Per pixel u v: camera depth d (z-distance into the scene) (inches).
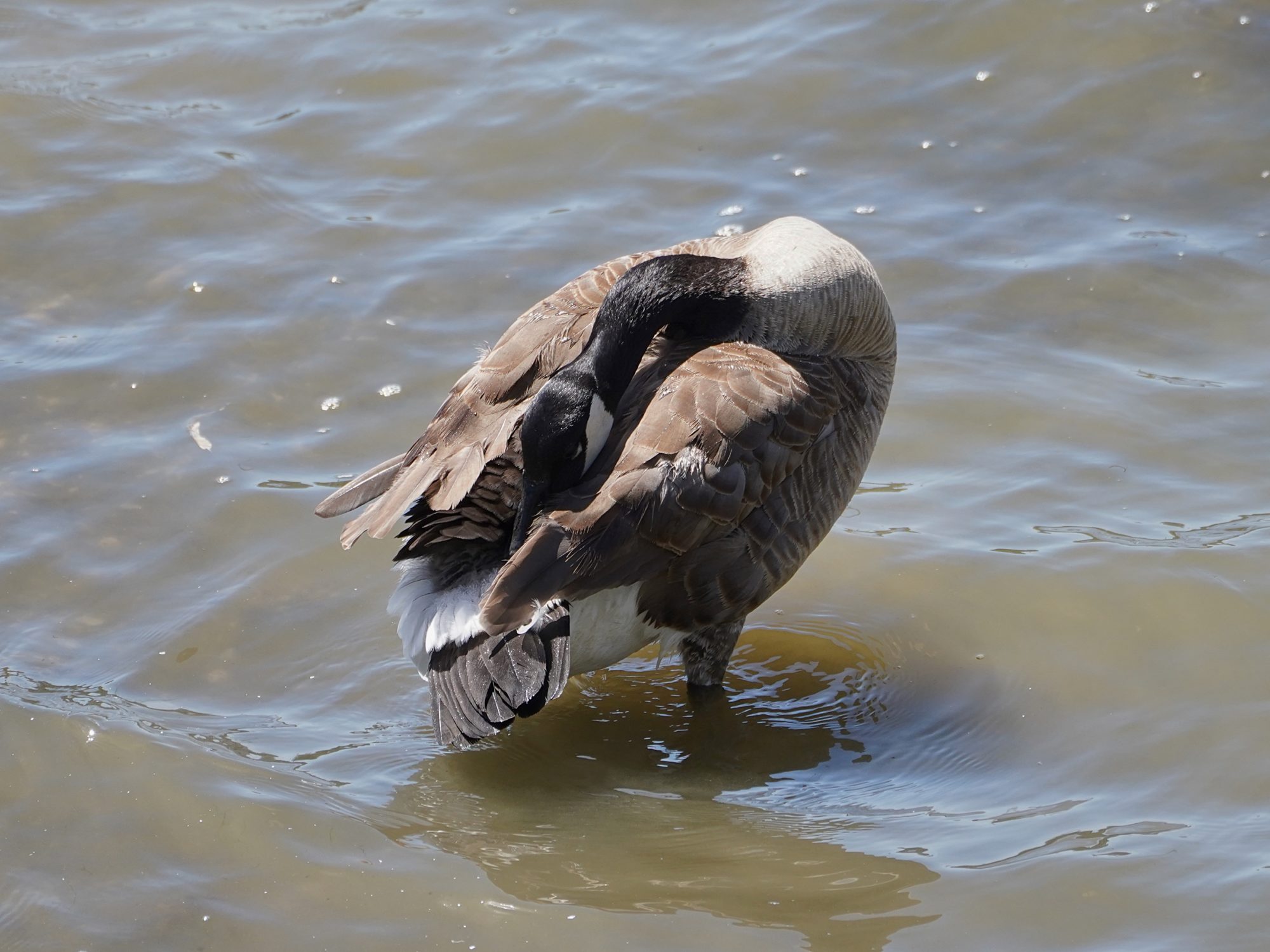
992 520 475.5
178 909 330.3
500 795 374.9
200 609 438.6
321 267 600.1
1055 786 372.5
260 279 593.0
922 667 423.8
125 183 648.4
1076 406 522.9
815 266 424.2
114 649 422.9
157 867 343.3
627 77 713.0
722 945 318.0
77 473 491.8
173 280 592.1
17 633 425.7
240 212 633.6
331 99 708.7
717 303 420.8
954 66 704.4
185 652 422.9
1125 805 362.0
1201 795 363.3
